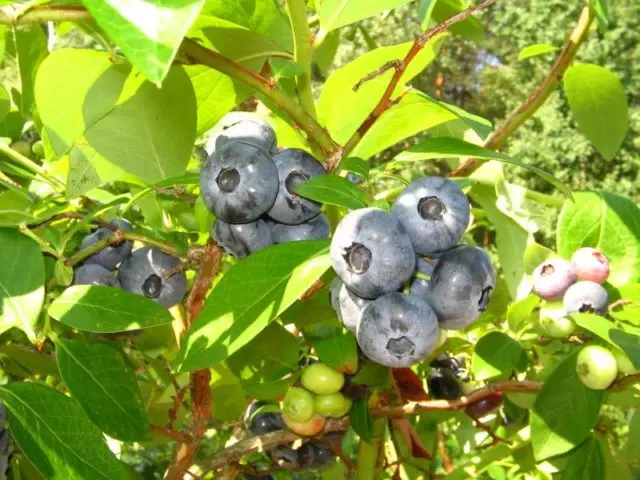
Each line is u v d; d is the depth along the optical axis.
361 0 0.16
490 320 0.23
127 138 0.17
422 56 0.17
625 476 0.22
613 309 0.18
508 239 0.22
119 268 0.17
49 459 0.13
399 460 0.24
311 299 0.19
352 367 0.19
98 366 0.15
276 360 0.20
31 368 0.21
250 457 0.27
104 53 0.16
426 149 0.14
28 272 0.14
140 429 0.15
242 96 0.18
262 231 0.15
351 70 0.17
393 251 0.12
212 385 0.24
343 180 0.13
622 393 0.20
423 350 0.13
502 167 0.23
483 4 0.13
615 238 0.19
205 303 0.14
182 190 0.17
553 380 0.17
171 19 0.07
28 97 0.23
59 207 0.18
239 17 0.17
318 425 0.20
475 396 0.19
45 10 0.12
